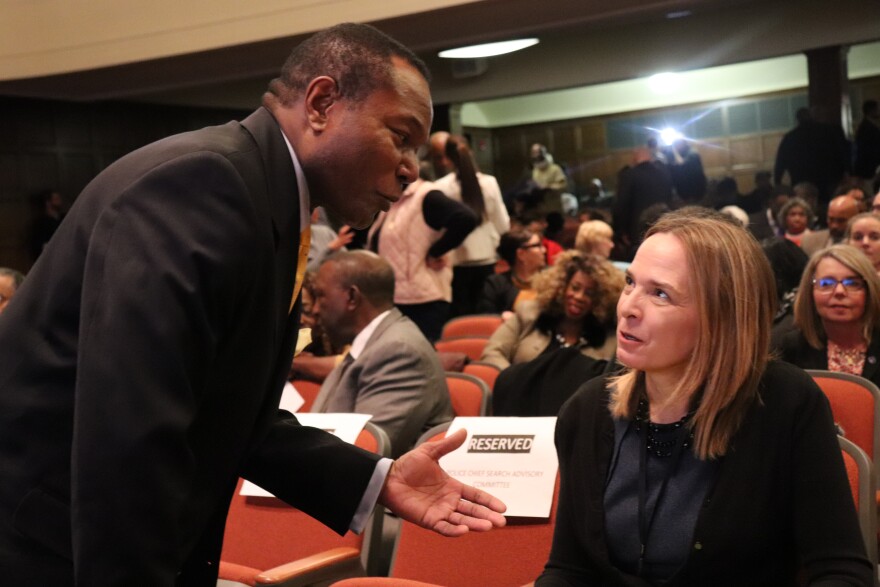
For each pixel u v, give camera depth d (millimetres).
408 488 1600
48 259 1269
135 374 1123
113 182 1234
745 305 1639
